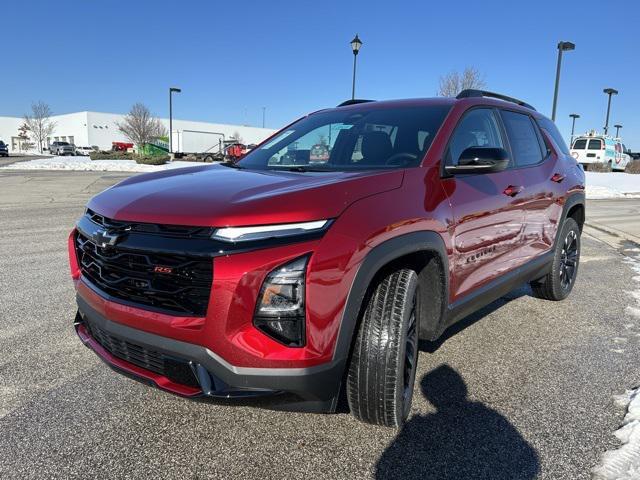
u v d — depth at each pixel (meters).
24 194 14.39
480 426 2.69
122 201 2.52
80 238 2.77
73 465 2.32
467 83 27.12
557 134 4.90
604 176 27.88
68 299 4.72
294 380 2.10
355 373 2.42
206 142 46.44
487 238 3.26
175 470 2.31
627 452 2.45
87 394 2.98
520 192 3.66
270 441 2.54
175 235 2.19
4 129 93.81
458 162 2.98
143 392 3.01
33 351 3.55
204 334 2.10
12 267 5.93
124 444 2.49
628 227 10.48
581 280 5.91
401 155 3.03
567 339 3.96
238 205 2.18
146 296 2.28
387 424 2.50
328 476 2.28
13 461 2.34
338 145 3.38
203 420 2.73
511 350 3.72
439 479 2.27
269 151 3.69
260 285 2.06
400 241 2.43
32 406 2.83
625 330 4.18
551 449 2.49
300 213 2.14
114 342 2.46
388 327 2.40
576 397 3.01
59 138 91.06
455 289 2.98
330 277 2.12
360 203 2.35
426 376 3.26
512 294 5.25
